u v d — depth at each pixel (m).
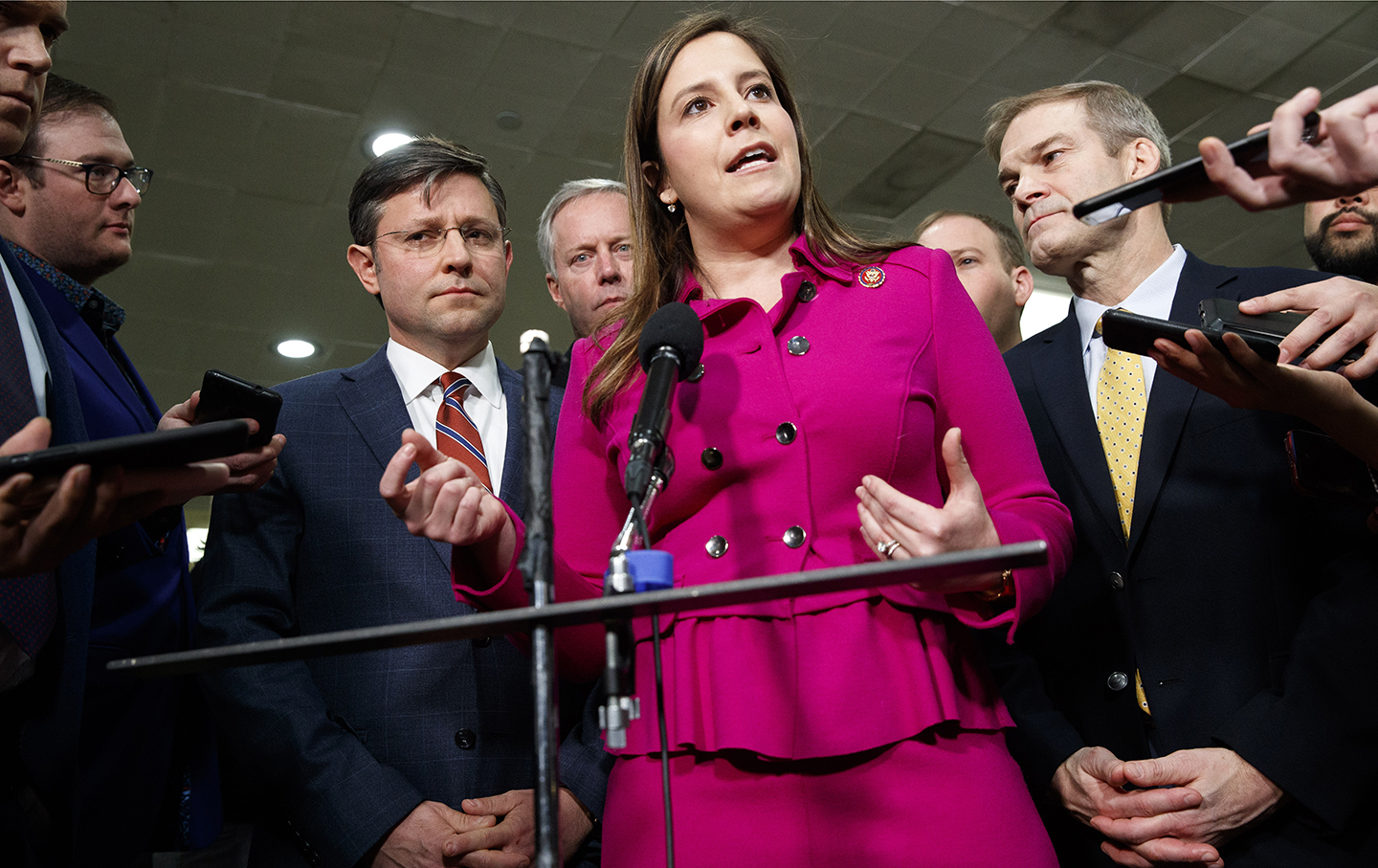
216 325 8.28
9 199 2.46
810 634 1.33
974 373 1.50
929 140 6.71
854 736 1.25
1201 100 6.49
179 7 5.38
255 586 2.00
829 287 1.56
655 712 1.38
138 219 6.96
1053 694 1.97
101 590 1.99
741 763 1.30
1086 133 2.31
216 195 6.81
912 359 1.47
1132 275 2.23
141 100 5.97
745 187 1.59
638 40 5.77
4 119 1.66
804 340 1.48
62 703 1.56
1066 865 1.91
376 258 2.40
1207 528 1.86
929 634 1.34
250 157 6.50
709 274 1.71
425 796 1.88
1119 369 2.11
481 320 2.35
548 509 1.04
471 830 1.79
